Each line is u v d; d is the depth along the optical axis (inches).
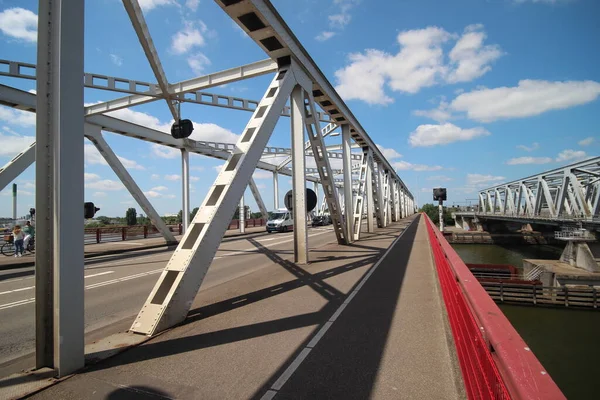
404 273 326.6
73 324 137.9
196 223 231.6
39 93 138.2
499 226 2428.6
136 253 620.1
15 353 174.9
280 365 139.0
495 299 839.1
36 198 136.2
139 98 562.9
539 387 45.3
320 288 273.4
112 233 938.7
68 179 138.6
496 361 65.7
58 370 133.1
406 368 134.0
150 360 146.1
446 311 201.9
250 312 213.8
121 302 271.0
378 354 147.4
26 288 337.4
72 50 141.5
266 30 330.0
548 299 802.2
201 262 212.5
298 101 406.6
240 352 152.6
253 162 274.5
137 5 422.6
